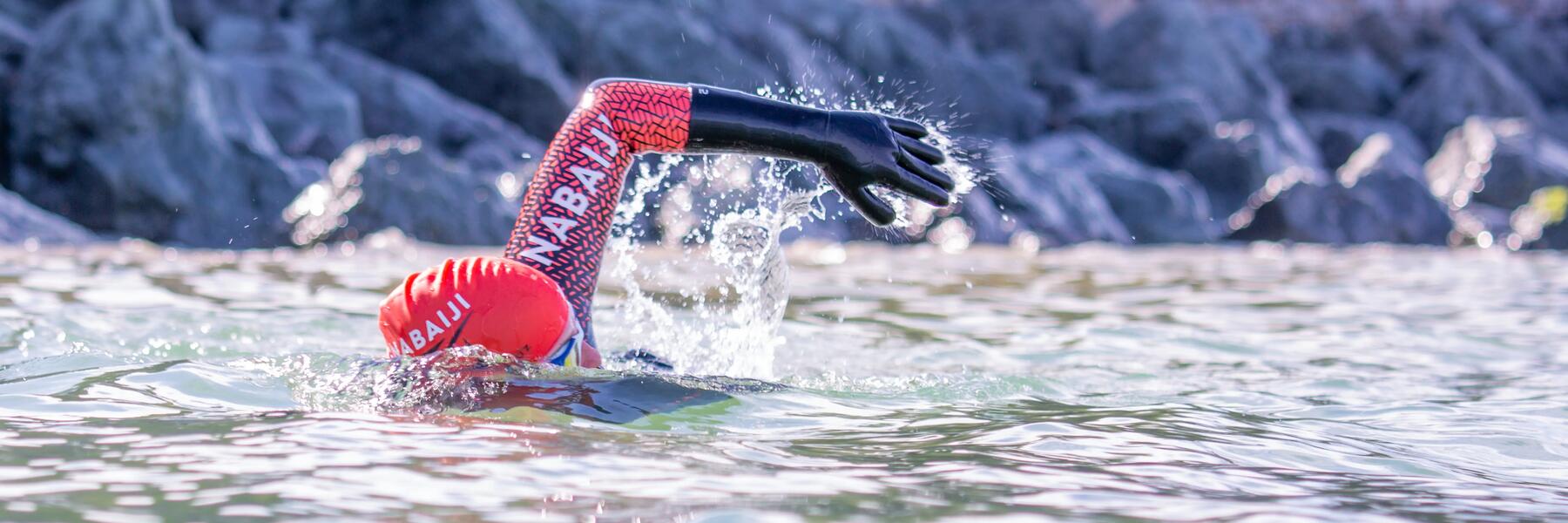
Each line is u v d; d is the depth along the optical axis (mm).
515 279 3568
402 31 20469
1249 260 15422
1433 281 11469
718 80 21422
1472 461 3186
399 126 18641
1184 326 7055
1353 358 5723
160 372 3695
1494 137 23797
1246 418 3746
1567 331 6941
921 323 7020
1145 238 21328
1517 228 19969
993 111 25750
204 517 2119
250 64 17562
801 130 3805
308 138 17125
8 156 14484
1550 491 2752
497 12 20703
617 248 5680
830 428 3219
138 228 14422
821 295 8883
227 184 14961
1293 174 23297
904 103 4559
